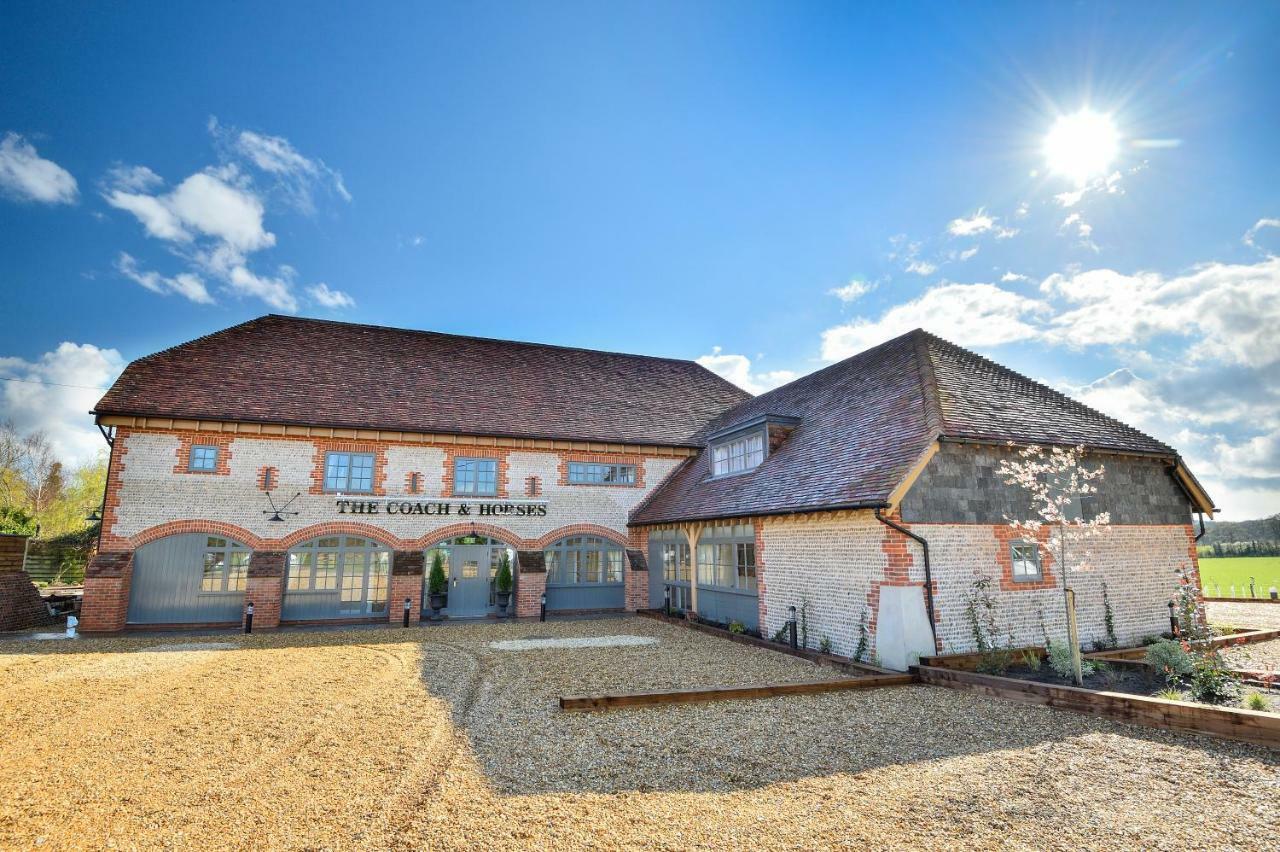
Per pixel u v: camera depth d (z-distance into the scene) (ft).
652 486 70.85
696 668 36.35
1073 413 45.42
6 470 144.25
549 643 45.70
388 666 37.19
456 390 68.64
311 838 15.53
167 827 16.11
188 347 61.87
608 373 82.28
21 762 20.80
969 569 36.14
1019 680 28.84
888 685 31.45
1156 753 21.04
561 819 16.58
